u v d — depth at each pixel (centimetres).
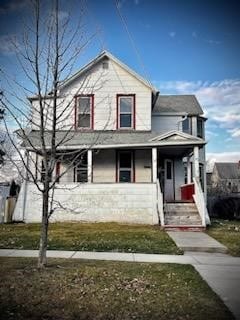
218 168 5425
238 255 859
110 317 414
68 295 491
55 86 688
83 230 1234
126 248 912
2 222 1492
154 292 514
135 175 1712
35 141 1372
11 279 566
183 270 665
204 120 2145
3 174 2261
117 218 1491
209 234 1188
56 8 730
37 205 1507
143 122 1736
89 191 1512
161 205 1356
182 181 1892
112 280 575
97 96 1728
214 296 500
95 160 1723
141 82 1758
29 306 446
